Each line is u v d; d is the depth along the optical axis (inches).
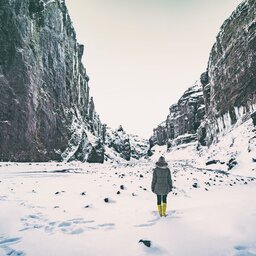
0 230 245.8
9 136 1455.5
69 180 668.7
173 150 4515.3
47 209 332.2
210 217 271.6
